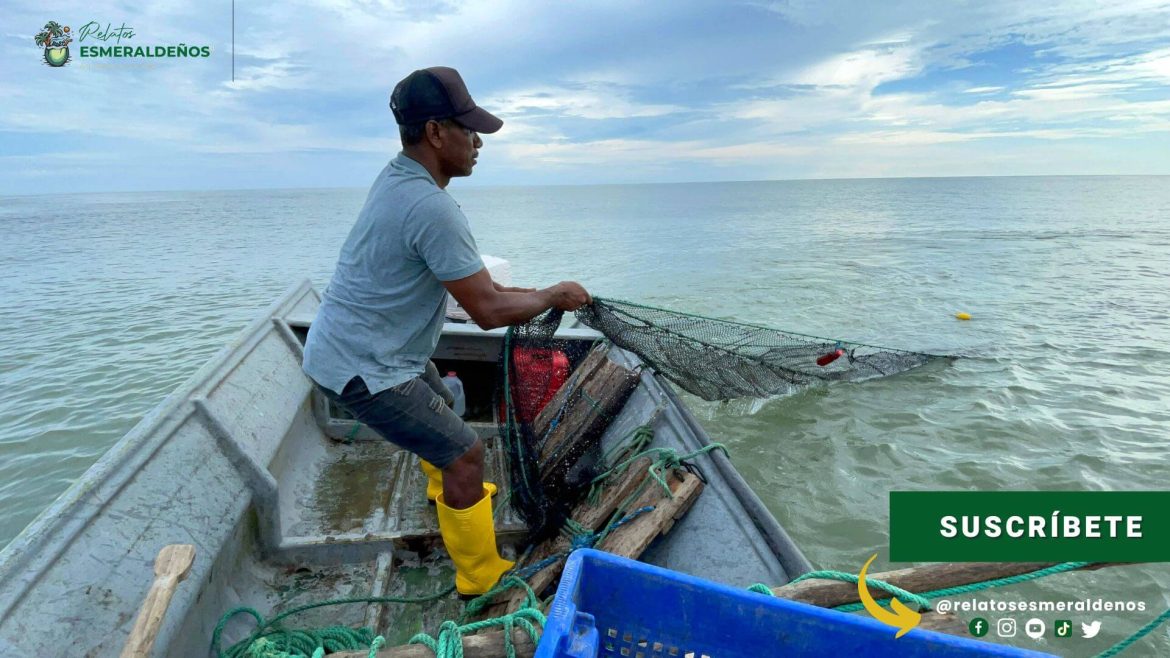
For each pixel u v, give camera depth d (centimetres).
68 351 1014
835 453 590
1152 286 1286
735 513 277
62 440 710
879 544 467
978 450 592
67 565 201
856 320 1071
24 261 2214
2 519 570
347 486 376
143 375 902
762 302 1240
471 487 269
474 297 239
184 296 1475
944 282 1405
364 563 314
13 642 172
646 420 368
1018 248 2020
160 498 248
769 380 470
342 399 246
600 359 439
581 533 304
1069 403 688
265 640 231
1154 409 668
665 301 1298
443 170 252
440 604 292
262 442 327
